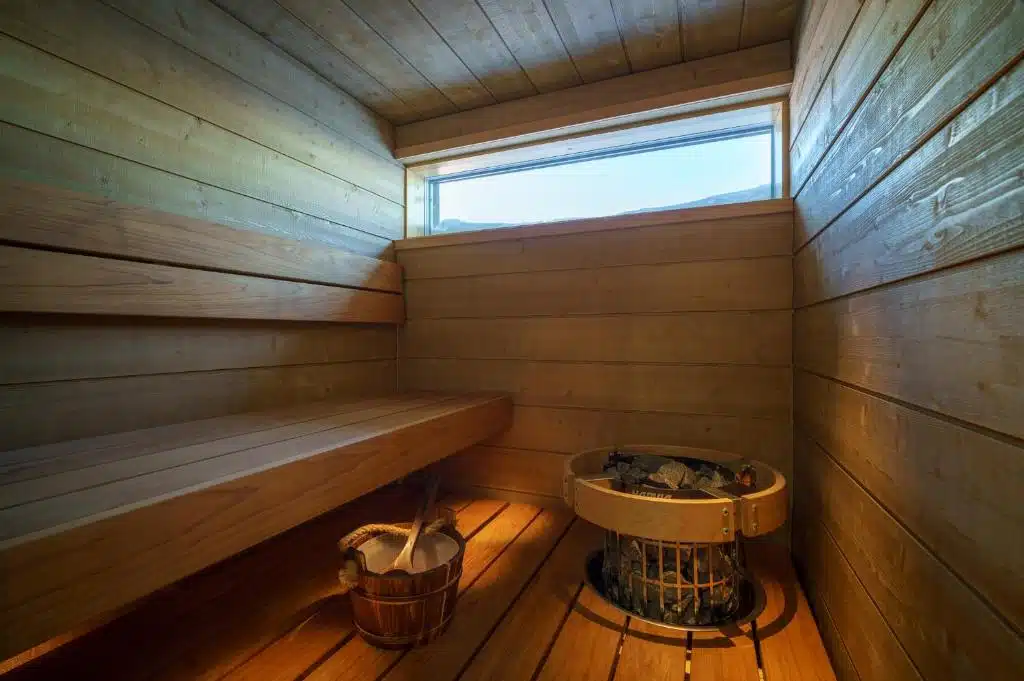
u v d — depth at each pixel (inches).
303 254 68.2
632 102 72.2
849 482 40.5
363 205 82.4
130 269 49.1
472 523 72.7
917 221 27.8
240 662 42.6
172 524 31.4
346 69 72.7
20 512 28.5
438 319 86.6
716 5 58.5
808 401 56.2
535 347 79.8
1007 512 19.7
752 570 59.4
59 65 46.4
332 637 46.0
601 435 75.7
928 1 26.2
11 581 24.3
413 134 88.4
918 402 28.0
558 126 76.9
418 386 88.3
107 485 33.4
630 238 73.5
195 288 54.8
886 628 32.1
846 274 40.8
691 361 70.5
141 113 52.6
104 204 47.1
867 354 36.1
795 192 62.5
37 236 42.4
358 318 78.1
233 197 61.9
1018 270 19.0
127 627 47.2
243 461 39.4
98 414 49.0
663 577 49.1
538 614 49.6
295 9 60.2
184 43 56.7
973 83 22.1
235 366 61.9
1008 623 19.5
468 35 64.8
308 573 57.7
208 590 54.0
